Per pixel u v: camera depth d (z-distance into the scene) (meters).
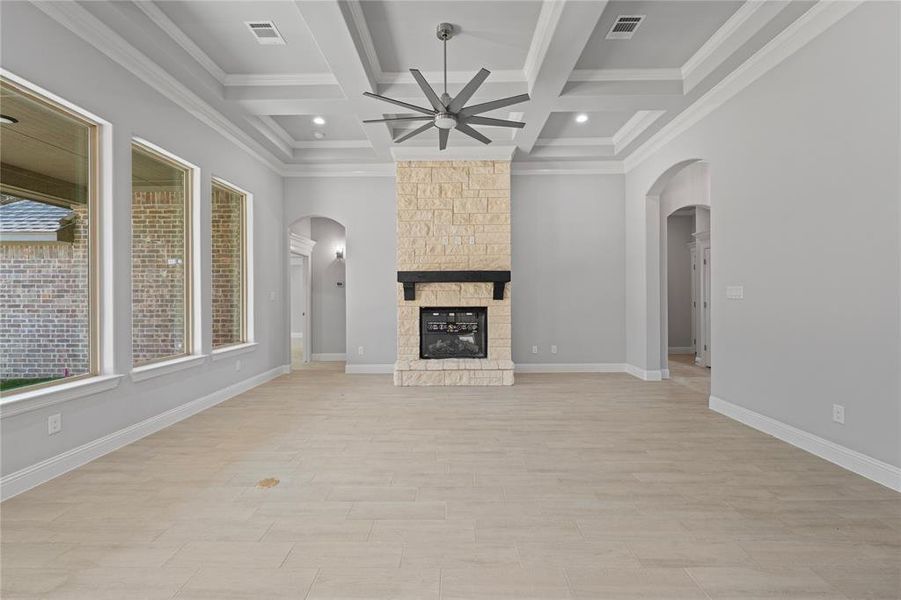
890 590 1.82
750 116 3.98
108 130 3.45
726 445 3.57
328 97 4.62
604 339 7.00
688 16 3.56
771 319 3.78
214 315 5.39
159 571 1.96
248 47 4.04
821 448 3.28
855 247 2.97
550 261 6.99
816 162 3.28
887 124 2.74
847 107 3.01
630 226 6.81
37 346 3.22
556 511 2.50
